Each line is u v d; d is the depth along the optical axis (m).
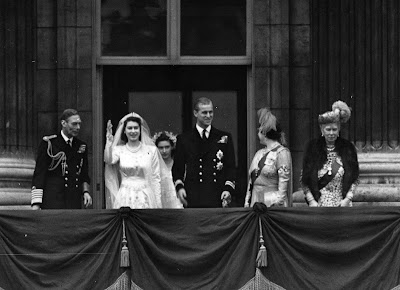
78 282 27.95
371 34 32.28
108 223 28.06
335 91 32.50
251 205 29.52
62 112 33.19
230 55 33.72
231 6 33.78
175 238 28.00
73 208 30.16
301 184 30.03
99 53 33.53
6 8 32.38
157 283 27.91
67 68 33.31
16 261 28.06
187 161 30.52
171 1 33.69
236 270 27.88
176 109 33.81
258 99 33.28
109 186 30.11
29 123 32.62
